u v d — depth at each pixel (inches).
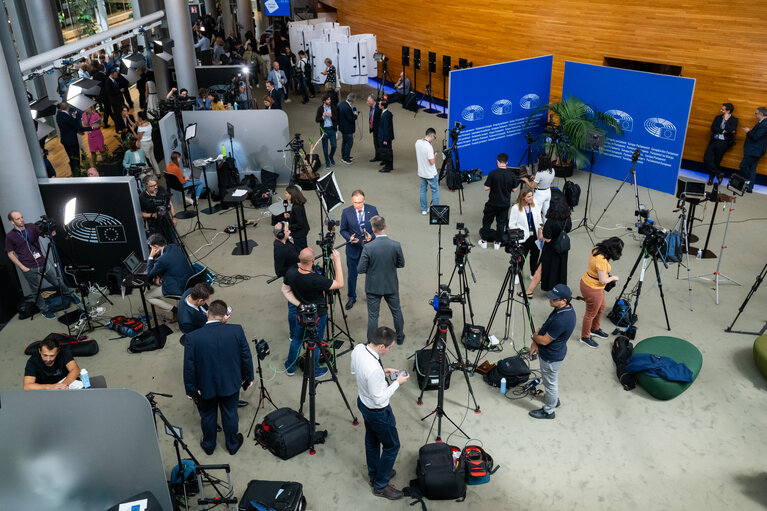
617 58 498.0
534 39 554.6
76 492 180.9
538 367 260.8
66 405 169.2
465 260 263.3
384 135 478.3
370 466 200.5
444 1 646.5
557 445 220.5
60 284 302.2
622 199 434.6
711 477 206.2
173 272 277.3
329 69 658.2
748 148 427.2
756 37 414.3
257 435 222.7
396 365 262.4
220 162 422.6
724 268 339.3
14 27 531.8
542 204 348.2
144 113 486.0
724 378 254.8
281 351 274.8
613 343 272.1
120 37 514.0
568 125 456.8
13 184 303.7
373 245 250.1
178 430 193.8
